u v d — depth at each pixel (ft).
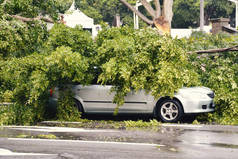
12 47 42.29
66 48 37.14
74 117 39.11
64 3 50.83
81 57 38.63
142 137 28.94
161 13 92.02
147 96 38.06
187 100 37.06
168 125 35.37
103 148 24.89
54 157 22.39
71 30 40.63
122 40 37.76
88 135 29.78
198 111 37.19
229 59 45.55
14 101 41.19
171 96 36.42
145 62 37.01
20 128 33.58
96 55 39.75
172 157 22.41
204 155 22.94
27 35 44.11
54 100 39.70
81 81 39.06
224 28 100.27
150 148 24.88
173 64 37.65
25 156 22.63
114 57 37.45
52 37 40.27
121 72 36.32
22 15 47.55
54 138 28.40
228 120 38.24
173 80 37.09
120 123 36.86
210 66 44.65
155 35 39.47
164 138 28.58
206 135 29.89
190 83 38.45
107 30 40.60
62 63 36.76
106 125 35.53
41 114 38.91
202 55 46.26
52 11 49.78
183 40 48.26
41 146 25.46
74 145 25.81
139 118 40.81
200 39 53.98
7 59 41.73
